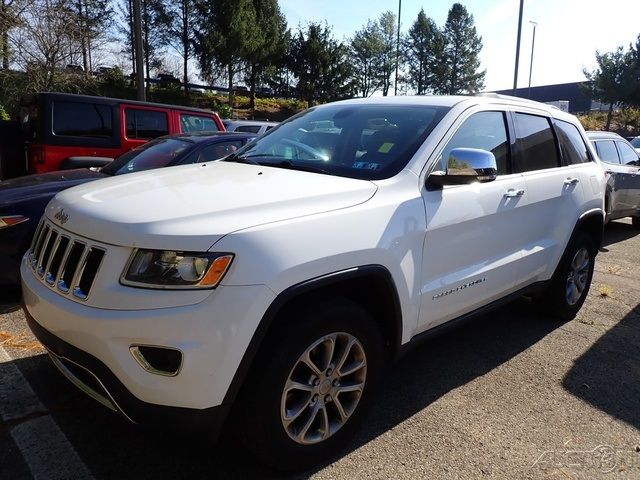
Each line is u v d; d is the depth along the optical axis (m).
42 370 3.43
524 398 3.42
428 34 66.00
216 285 2.13
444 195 3.11
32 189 4.66
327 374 2.56
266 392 2.31
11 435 2.76
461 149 2.97
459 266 3.27
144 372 2.14
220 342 2.13
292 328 2.35
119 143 8.20
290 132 3.84
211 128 9.55
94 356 2.21
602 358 4.08
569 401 3.41
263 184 2.74
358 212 2.62
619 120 47.06
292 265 2.27
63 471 2.52
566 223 4.33
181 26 36.22
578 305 4.86
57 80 20.83
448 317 3.31
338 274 2.45
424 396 3.39
